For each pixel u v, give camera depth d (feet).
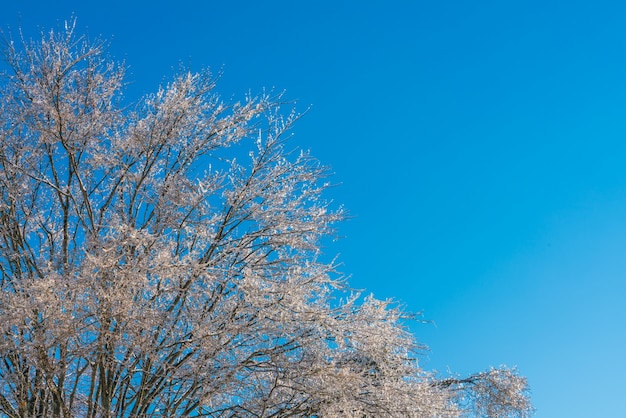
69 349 28.14
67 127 32.78
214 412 31.58
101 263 27.40
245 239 33.65
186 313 30.35
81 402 31.94
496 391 42.52
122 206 33.94
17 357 30.60
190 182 33.71
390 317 33.71
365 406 31.58
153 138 34.04
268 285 32.58
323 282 33.19
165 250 28.78
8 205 34.22
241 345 31.71
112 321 28.50
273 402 31.42
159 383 31.48
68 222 33.55
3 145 34.14
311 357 31.35
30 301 27.37
